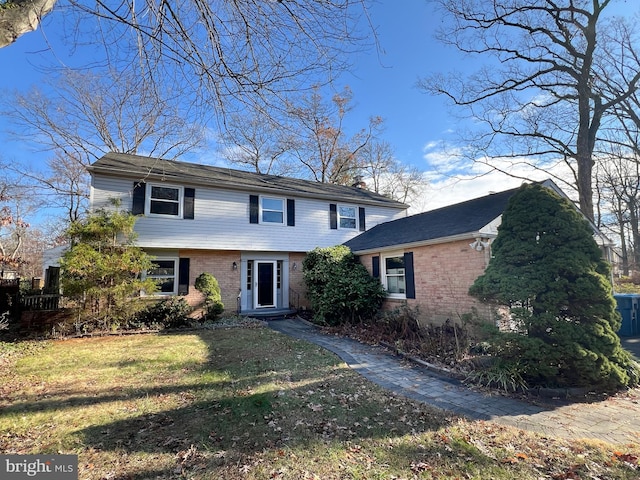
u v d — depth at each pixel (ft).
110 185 36.83
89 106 51.13
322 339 30.04
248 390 16.25
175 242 39.73
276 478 9.20
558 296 16.33
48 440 11.26
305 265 42.04
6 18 9.32
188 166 46.88
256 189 45.19
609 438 11.61
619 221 68.74
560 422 12.89
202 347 25.86
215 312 38.88
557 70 42.34
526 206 18.48
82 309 30.83
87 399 15.02
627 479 9.09
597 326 16.08
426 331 26.50
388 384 17.49
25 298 39.55
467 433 11.87
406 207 59.52
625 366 16.76
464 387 17.07
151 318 35.01
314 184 57.72
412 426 12.39
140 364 20.86
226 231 43.09
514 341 16.75
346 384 17.37
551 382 16.20
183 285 41.34
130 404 14.43
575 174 47.96
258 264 46.98
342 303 35.37
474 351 22.50
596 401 15.12
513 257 18.11
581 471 9.46
